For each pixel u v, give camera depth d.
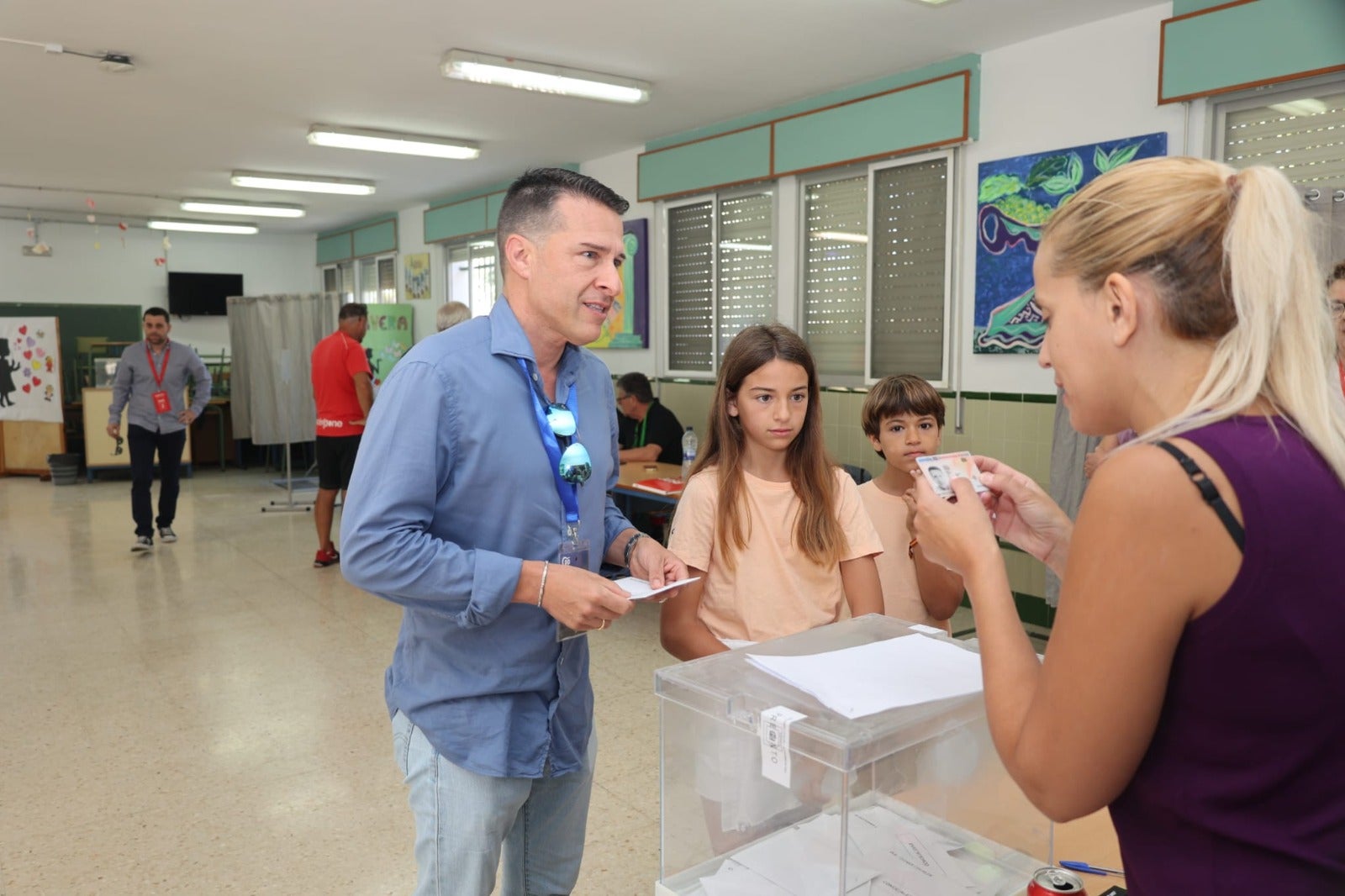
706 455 1.80
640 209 6.89
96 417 9.31
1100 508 0.66
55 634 4.39
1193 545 0.62
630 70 4.88
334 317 8.62
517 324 1.37
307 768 2.99
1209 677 0.63
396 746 1.46
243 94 5.36
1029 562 4.59
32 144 6.69
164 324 6.23
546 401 1.39
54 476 9.23
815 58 4.71
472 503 1.33
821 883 0.92
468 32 4.31
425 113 5.82
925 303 5.04
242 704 3.53
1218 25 3.68
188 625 4.54
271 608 4.83
